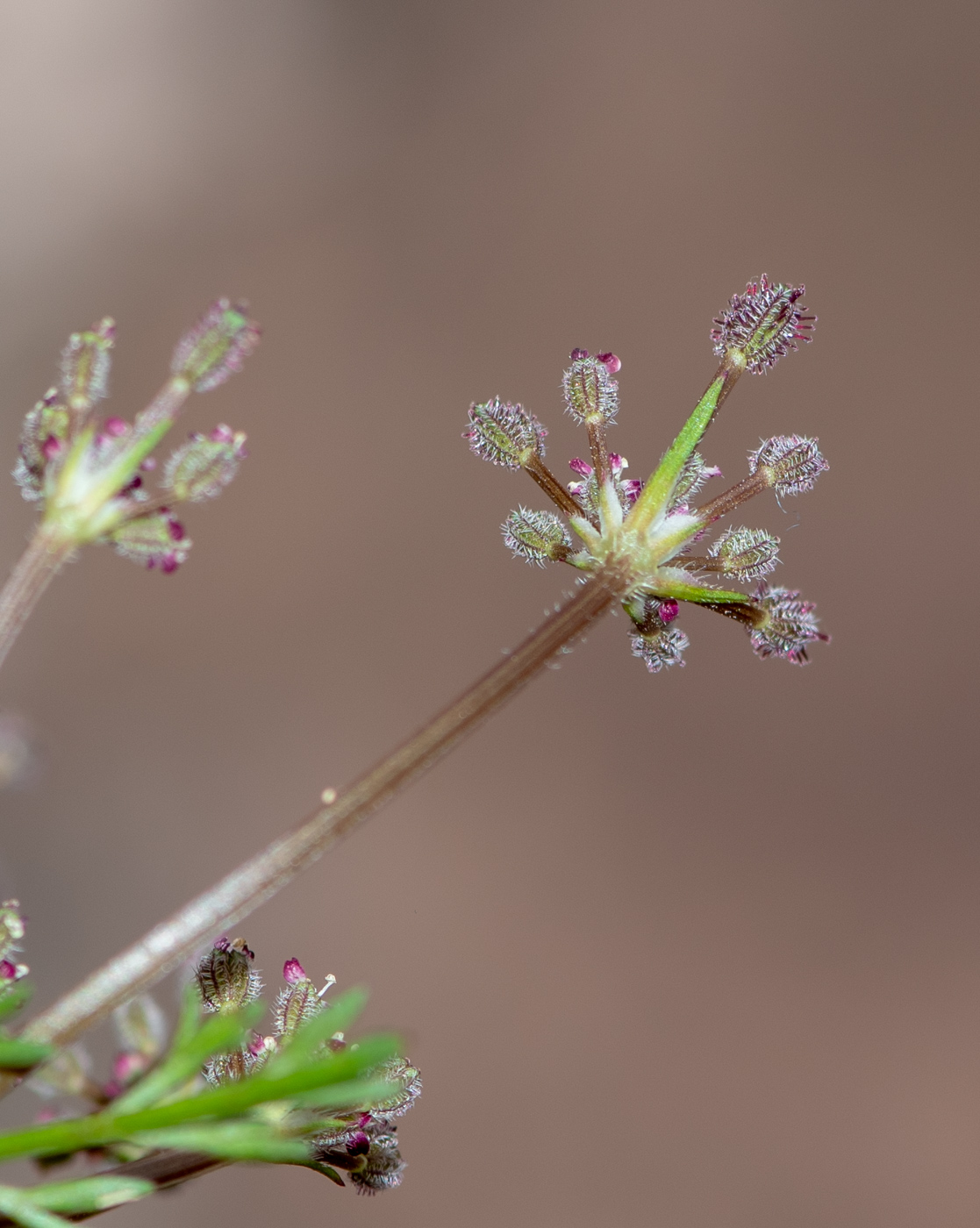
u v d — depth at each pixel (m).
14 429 0.38
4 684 0.36
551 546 0.15
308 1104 0.14
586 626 0.15
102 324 0.15
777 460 0.15
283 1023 0.15
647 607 0.15
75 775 0.36
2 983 0.14
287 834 0.14
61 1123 0.14
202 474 0.15
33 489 0.15
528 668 0.15
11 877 0.34
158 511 0.15
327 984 0.15
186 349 0.15
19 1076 0.14
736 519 0.40
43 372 0.39
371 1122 0.15
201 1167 0.14
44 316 0.40
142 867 0.36
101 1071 0.18
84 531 0.15
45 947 0.33
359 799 0.14
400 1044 0.14
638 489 0.15
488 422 0.15
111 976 0.14
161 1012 0.15
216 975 0.15
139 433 0.15
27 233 0.40
